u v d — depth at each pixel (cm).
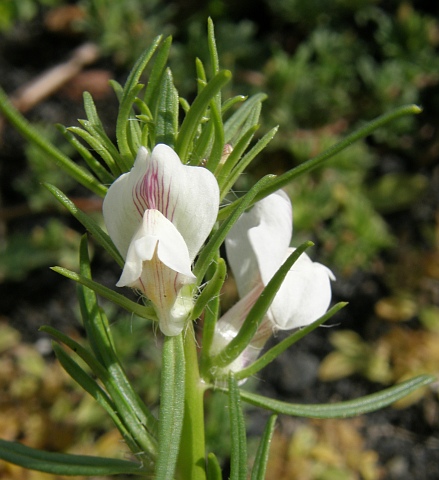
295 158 23
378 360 21
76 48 26
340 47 25
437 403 21
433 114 25
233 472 8
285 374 21
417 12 26
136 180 7
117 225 7
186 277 7
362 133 7
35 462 9
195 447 9
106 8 24
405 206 24
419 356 21
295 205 22
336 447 20
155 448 9
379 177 24
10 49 26
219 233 7
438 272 22
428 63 24
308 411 9
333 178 23
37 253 22
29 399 20
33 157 23
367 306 22
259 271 9
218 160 7
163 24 25
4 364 21
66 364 9
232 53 24
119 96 9
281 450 20
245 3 26
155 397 20
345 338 22
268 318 9
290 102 23
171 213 7
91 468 9
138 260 7
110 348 9
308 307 9
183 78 24
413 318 22
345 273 22
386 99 24
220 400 18
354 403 10
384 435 21
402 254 23
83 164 23
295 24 26
